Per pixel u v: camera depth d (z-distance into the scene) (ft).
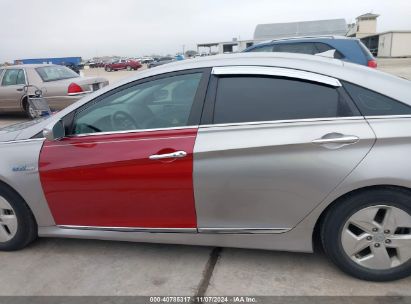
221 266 9.80
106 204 9.85
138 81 9.90
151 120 9.57
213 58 9.90
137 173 9.30
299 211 8.69
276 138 8.47
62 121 9.92
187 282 9.26
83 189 9.86
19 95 32.32
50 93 31.04
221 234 9.34
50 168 9.96
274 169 8.51
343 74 8.75
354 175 8.11
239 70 9.19
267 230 9.07
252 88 9.03
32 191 10.28
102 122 9.96
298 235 8.95
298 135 8.39
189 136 9.02
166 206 9.42
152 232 9.77
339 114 8.43
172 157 8.96
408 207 8.14
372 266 8.64
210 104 9.12
